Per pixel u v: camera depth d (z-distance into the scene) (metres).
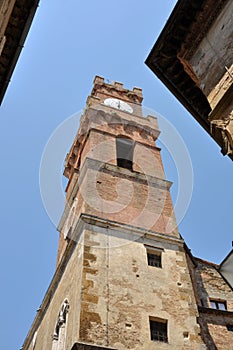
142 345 16.30
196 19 11.20
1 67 10.80
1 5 9.21
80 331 15.77
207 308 22.55
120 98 37.62
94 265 18.88
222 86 9.86
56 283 22.62
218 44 10.50
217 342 20.97
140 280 19.12
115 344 15.84
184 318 18.22
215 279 26.48
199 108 12.35
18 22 10.41
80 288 17.62
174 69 12.03
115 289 18.14
